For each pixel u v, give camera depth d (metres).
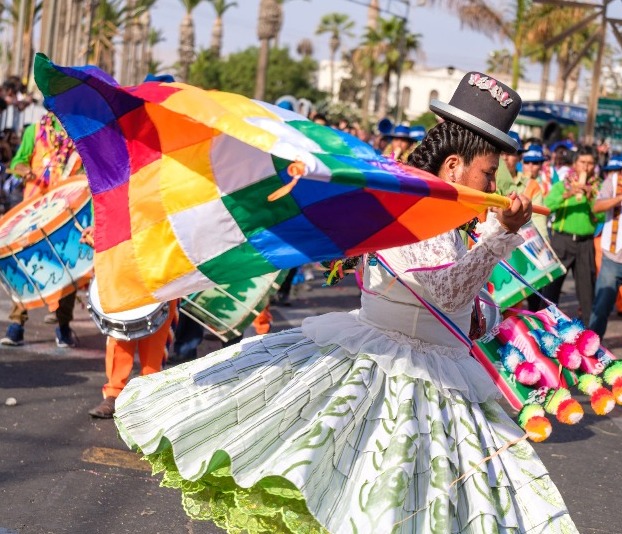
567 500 5.47
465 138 3.17
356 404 3.01
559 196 10.23
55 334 8.58
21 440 5.74
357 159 2.88
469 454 3.04
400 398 3.05
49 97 3.10
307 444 2.86
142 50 61.41
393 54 64.62
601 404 3.44
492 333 3.67
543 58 50.66
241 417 3.13
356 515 2.86
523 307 10.09
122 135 3.10
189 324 7.79
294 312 10.91
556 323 3.65
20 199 15.29
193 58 66.50
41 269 7.43
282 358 3.24
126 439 3.24
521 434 3.26
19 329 8.09
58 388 6.91
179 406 3.22
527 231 7.30
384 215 2.96
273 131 2.86
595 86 21.28
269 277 6.17
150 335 6.17
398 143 11.90
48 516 4.67
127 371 6.30
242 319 6.20
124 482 5.19
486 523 2.92
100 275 3.15
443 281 2.97
